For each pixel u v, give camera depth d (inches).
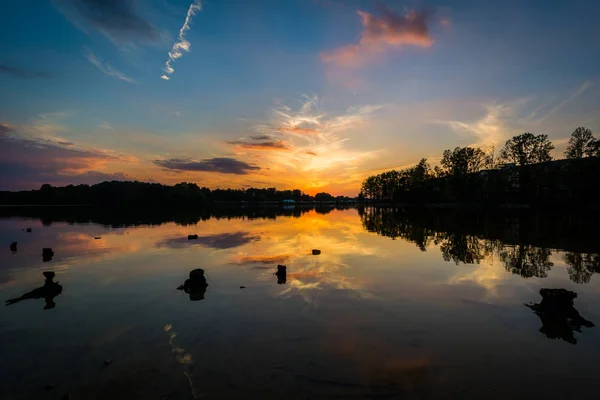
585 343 350.3
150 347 343.6
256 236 1304.1
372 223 1967.3
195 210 4724.4
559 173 3132.4
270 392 261.9
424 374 288.0
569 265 713.0
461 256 824.9
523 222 1768.0
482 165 4239.7
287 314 435.5
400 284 577.0
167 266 740.7
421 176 5477.4
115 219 2444.6
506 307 460.8
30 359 322.0
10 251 963.3
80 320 422.0
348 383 273.6
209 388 268.5
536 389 267.4
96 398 258.1
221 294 526.3
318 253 876.6
